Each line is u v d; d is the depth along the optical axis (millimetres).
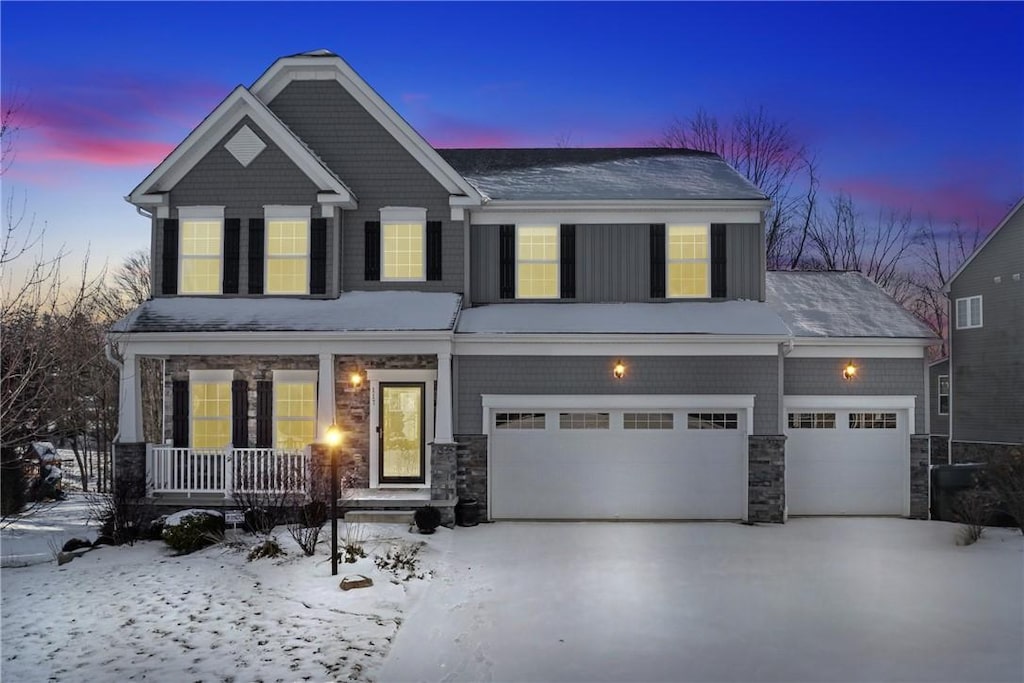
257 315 16453
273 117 17078
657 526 15953
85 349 21266
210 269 17422
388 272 17688
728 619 9734
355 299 17219
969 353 25969
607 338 16359
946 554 13336
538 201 17672
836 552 13516
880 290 19547
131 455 15906
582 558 13031
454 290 17594
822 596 10734
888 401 17281
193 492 15828
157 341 15992
